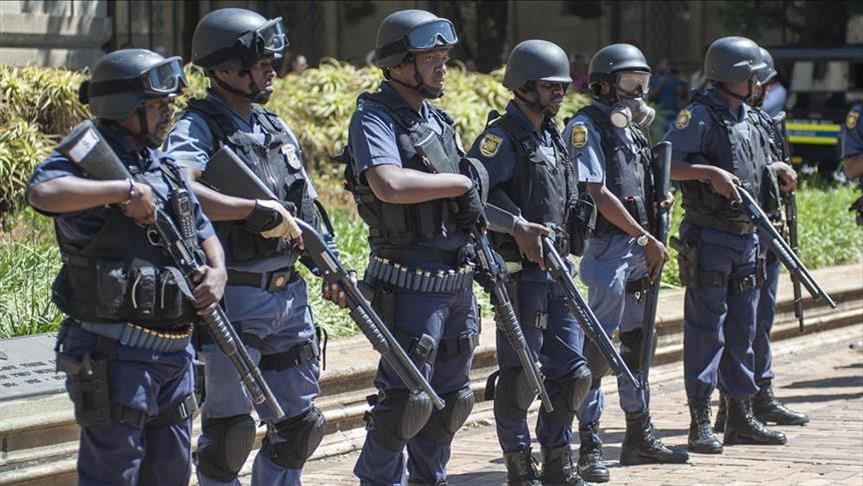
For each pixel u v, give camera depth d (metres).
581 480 14.00
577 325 13.77
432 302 11.89
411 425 11.86
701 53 57.41
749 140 16.42
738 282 16.48
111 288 9.32
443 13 58.31
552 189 13.27
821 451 16.23
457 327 12.31
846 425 17.83
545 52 13.21
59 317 16.78
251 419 11.20
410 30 11.69
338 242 22.97
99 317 9.41
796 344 23.78
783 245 16.23
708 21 57.38
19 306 16.92
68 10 28.62
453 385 12.45
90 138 9.19
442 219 11.80
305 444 11.40
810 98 50.31
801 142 50.41
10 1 27.50
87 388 9.43
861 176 19.83
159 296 9.46
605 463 15.62
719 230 16.20
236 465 11.21
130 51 9.63
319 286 20.08
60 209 9.12
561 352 13.73
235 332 9.98
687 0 57.47
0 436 12.84
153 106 9.66
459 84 32.69
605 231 14.87
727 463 15.66
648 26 57.78
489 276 12.34
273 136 11.22
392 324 11.88
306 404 11.40
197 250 9.80
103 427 9.49
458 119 31.31
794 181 17.19
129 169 9.59
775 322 23.47
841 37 53.75
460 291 12.16
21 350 14.65
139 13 55.97
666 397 19.88
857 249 30.36
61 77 24.67
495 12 58.59
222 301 10.92
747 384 16.72
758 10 54.59
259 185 10.59
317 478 14.89
